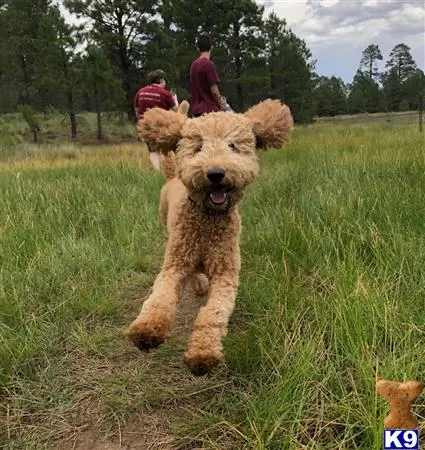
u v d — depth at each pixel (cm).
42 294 151
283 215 194
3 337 124
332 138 558
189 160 117
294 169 315
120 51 1234
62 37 1070
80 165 411
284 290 133
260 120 128
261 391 100
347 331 107
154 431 99
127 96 1261
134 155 525
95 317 143
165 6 1266
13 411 105
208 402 105
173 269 120
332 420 92
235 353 113
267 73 1370
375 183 201
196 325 106
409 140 393
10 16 1361
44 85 1094
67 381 114
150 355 124
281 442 88
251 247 183
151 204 251
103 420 102
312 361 103
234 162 113
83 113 1459
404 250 138
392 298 118
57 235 197
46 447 96
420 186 194
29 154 734
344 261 136
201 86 293
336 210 182
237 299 145
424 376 96
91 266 169
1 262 167
